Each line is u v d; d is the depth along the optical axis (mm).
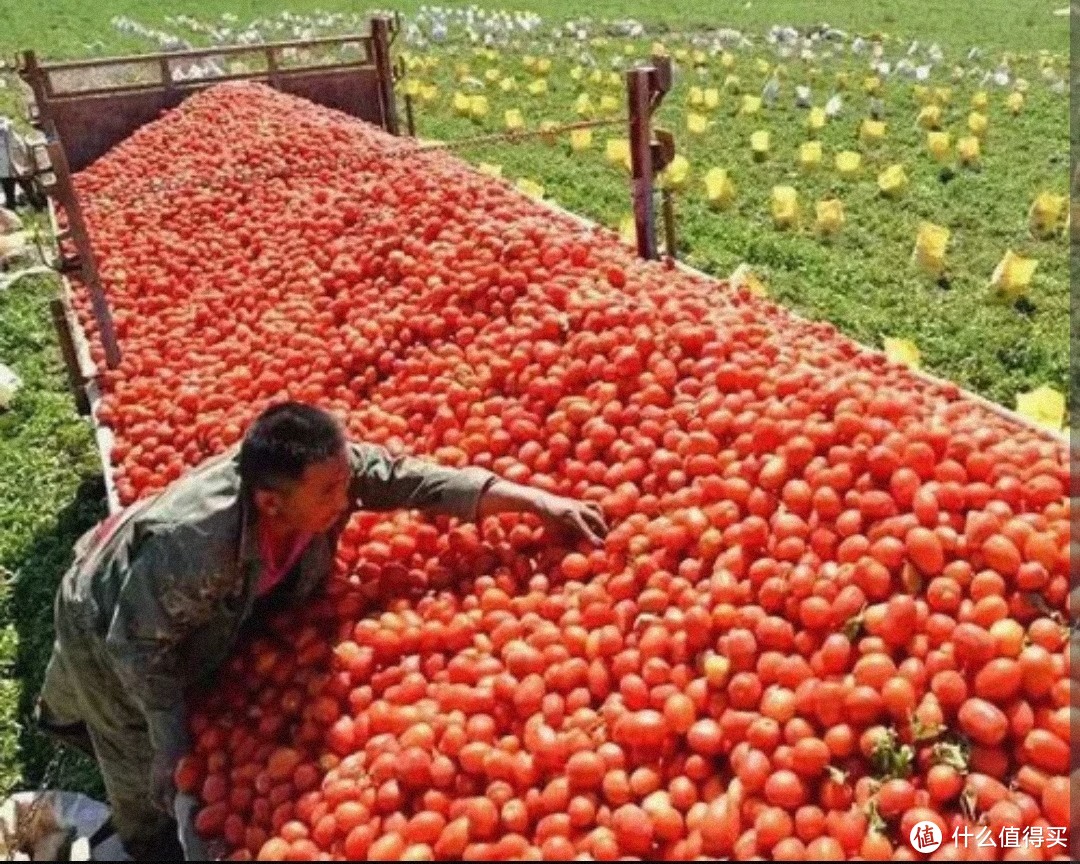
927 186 14281
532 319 5820
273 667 4395
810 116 17562
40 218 14180
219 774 4109
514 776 3678
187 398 6516
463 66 23531
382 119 13383
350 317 6855
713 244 12164
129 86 12984
